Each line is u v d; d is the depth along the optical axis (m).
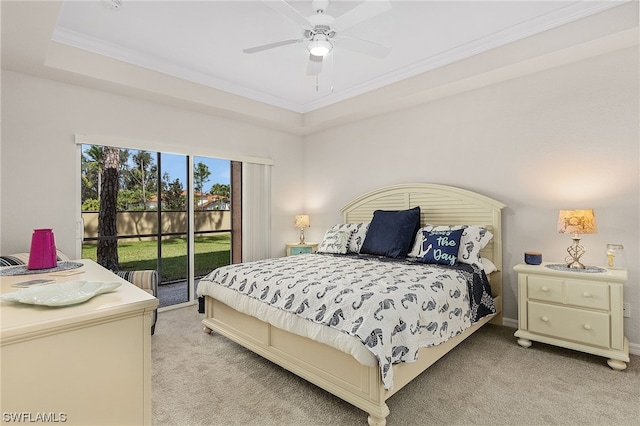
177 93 3.57
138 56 3.23
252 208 4.68
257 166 4.75
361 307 1.84
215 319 2.95
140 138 3.61
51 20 2.10
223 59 3.35
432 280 2.34
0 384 0.82
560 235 2.95
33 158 2.97
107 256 3.53
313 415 1.83
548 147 3.01
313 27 2.31
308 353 2.08
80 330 0.94
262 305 2.33
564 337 2.51
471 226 3.21
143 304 1.05
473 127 3.49
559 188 2.96
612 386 2.09
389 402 1.93
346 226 4.08
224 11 2.51
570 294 2.48
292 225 5.24
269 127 4.85
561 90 2.94
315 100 4.59
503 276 3.28
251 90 4.20
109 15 2.56
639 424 1.72
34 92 2.97
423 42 3.02
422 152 3.90
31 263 1.76
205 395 2.03
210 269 4.42
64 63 2.85
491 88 3.36
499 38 2.91
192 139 4.05
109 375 1.00
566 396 1.98
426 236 3.23
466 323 2.49
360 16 2.15
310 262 3.14
